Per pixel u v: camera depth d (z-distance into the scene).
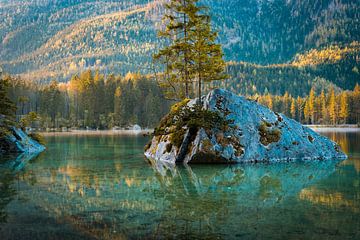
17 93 105.56
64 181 14.89
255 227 8.59
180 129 22.45
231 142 21.14
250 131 21.84
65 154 27.03
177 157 21.30
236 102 22.84
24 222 9.15
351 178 15.52
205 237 7.96
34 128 98.88
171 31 28.33
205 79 28.62
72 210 10.20
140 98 116.06
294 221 9.03
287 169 18.41
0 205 10.75
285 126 23.06
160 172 17.52
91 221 9.20
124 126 109.56
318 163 20.70
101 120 108.50
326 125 132.88
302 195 12.05
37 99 113.62
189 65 27.73
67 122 106.44
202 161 20.88
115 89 116.62
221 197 11.81
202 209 10.26
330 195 12.02
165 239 7.89
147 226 8.76
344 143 37.84
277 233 8.16
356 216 9.42
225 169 18.50
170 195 12.15
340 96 137.62
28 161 22.27
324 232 8.21
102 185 13.99
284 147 22.02
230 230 8.40
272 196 11.90
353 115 132.25
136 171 17.86
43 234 8.32
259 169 18.48
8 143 28.34
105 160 22.73
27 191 12.79
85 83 114.81
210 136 21.09
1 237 8.16
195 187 13.62
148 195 12.17
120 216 9.62
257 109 23.20
